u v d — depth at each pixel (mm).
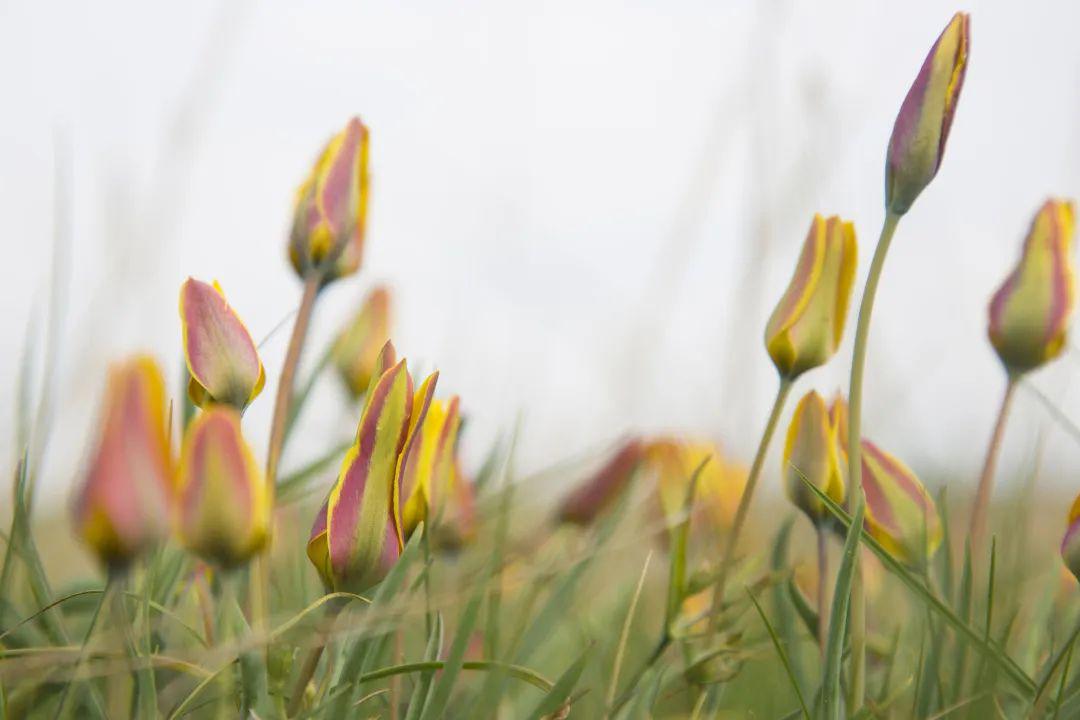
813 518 768
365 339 853
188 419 812
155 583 776
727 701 858
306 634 738
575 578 808
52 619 755
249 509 682
